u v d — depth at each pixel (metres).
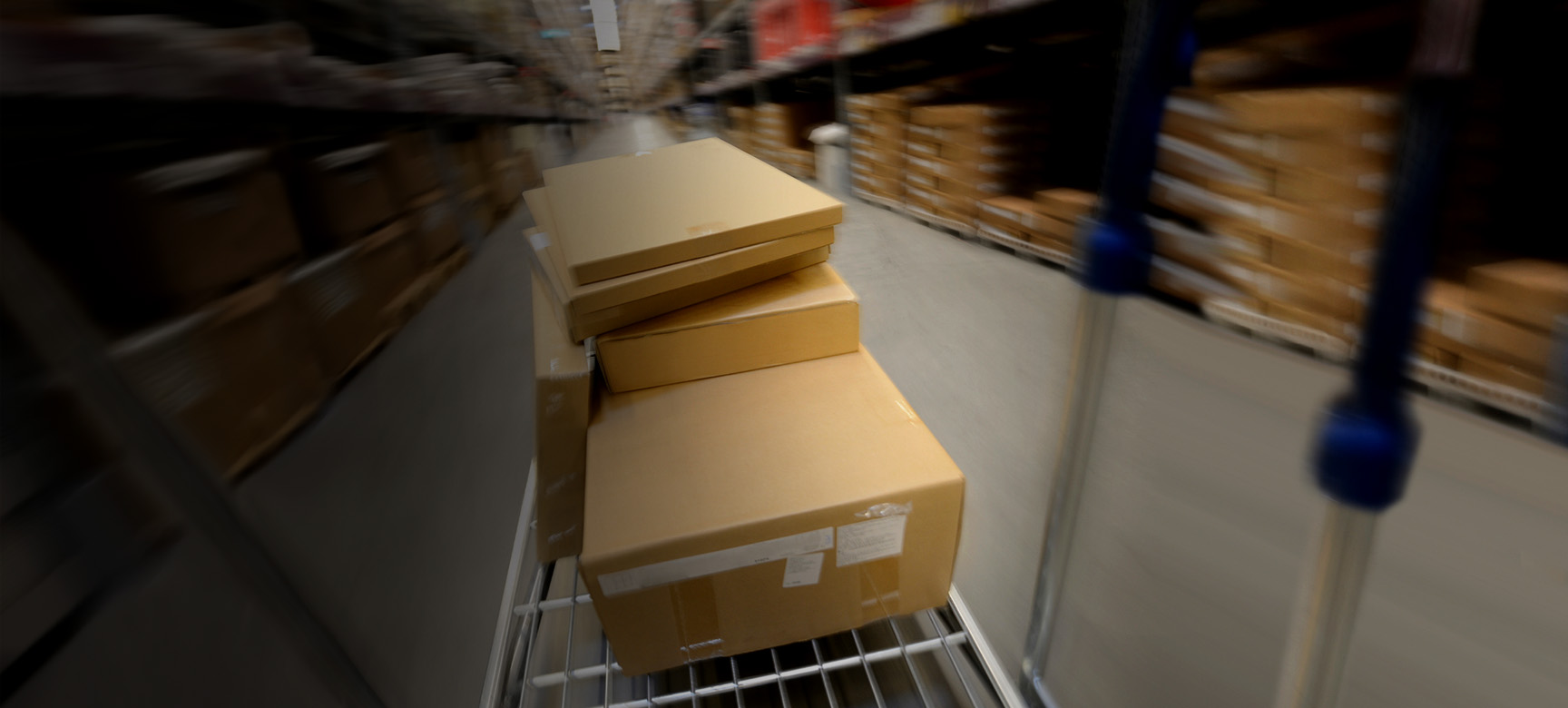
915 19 2.38
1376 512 0.35
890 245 2.65
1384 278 0.31
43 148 0.79
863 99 3.44
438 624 0.95
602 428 0.82
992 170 2.54
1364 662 0.81
